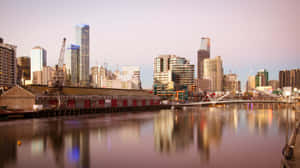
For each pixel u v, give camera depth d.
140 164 36.59
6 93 98.69
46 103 104.56
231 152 43.47
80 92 126.81
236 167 35.41
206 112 149.00
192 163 37.16
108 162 37.53
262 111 157.62
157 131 66.75
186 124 84.38
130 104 152.50
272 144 50.00
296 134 43.59
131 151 43.97
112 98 138.88
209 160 38.72
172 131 67.12
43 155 40.94
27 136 57.34
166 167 35.44
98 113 122.69
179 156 40.88
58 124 78.50
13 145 48.09
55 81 116.81
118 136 58.41
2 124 76.44
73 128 70.25
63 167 35.06
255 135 60.56
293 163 28.09
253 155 41.59
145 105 165.88
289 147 33.53
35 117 93.50
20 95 98.75
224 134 62.25
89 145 48.44
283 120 98.00
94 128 70.88
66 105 112.12
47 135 58.81
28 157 39.75
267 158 39.78
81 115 110.19
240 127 76.12
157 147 47.12
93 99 127.00
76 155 41.09
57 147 46.56
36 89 108.38
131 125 79.19
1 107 94.50
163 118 105.94
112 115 115.69
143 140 53.72
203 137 57.81
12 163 36.69
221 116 118.56
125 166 35.72
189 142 51.84
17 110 97.38
